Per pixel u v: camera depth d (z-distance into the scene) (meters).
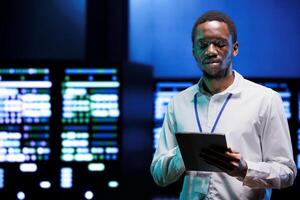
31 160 6.46
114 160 6.38
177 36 7.33
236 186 2.84
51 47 7.43
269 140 2.88
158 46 7.36
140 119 6.64
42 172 6.45
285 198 6.51
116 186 6.37
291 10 7.18
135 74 6.55
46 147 6.45
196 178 2.90
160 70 7.35
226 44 2.80
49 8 7.44
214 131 2.89
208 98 2.99
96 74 6.39
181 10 7.33
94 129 6.39
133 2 7.38
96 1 7.25
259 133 2.89
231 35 2.84
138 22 7.38
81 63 6.39
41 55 7.45
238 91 2.94
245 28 7.23
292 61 7.19
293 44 7.20
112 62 6.37
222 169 2.65
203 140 2.58
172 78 6.79
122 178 6.37
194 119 2.98
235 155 2.58
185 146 2.67
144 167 6.70
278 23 7.20
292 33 7.19
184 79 6.79
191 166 2.76
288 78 6.69
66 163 6.42
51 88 6.42
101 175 6.39
